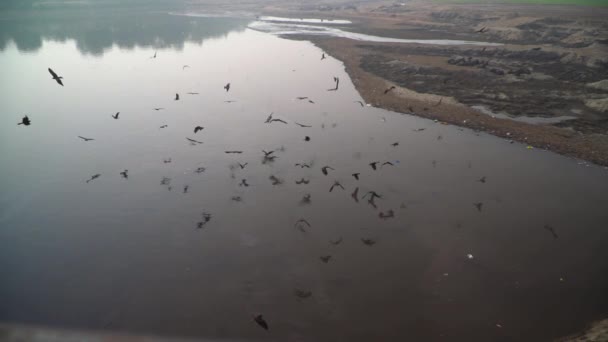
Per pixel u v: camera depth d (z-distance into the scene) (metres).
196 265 13.30
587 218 15.66
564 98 29.66
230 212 16.09
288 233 14.85
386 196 17.20
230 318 11.26
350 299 11.87
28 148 21.86
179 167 19.70
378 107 28.31
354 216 15.86
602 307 11.44
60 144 22.38
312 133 23.77
